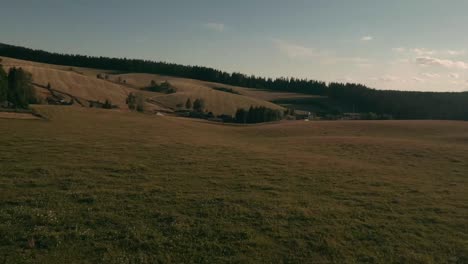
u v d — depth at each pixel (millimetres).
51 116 63969
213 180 25875
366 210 20453
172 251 14453
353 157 41344
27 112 63688
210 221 17656
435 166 36094
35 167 26609
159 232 16047
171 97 193125
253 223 17672
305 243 15648
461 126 77312
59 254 13609
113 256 13695
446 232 17500
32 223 16156
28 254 13414
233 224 17391
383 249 15398
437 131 71375
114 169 27656
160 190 22469
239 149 42688
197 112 168375
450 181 29406
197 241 15391
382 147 47906
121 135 49219
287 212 19422
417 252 15266
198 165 31141
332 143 53062
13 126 48344
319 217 18859
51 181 23234
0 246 13852
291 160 36031
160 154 35625
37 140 38750
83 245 14461
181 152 37562
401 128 76625
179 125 79312
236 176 27578
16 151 32312
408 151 44625
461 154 42219
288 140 59000
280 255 14562
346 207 20828
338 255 14734
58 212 17672
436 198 23516
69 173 25578
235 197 21672
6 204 18453
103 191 21578
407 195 24062
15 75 86625
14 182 22531
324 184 26359
